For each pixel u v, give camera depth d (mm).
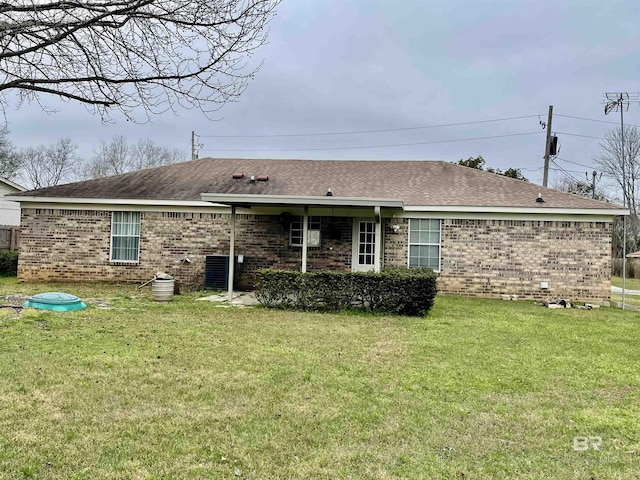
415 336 8148
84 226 15414
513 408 4777
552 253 13586
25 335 7199
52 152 42812
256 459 3518
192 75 9273
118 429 3947
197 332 7930
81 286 14352
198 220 15055
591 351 7430
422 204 13914
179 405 4543
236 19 8812
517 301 13312
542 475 3406
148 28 8984
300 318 9680
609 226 13305
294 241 14734
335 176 16641
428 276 10367
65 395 4695
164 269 15141
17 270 16422
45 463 3328
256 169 17578
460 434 4102
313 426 4156
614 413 4715
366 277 10609
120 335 7492
